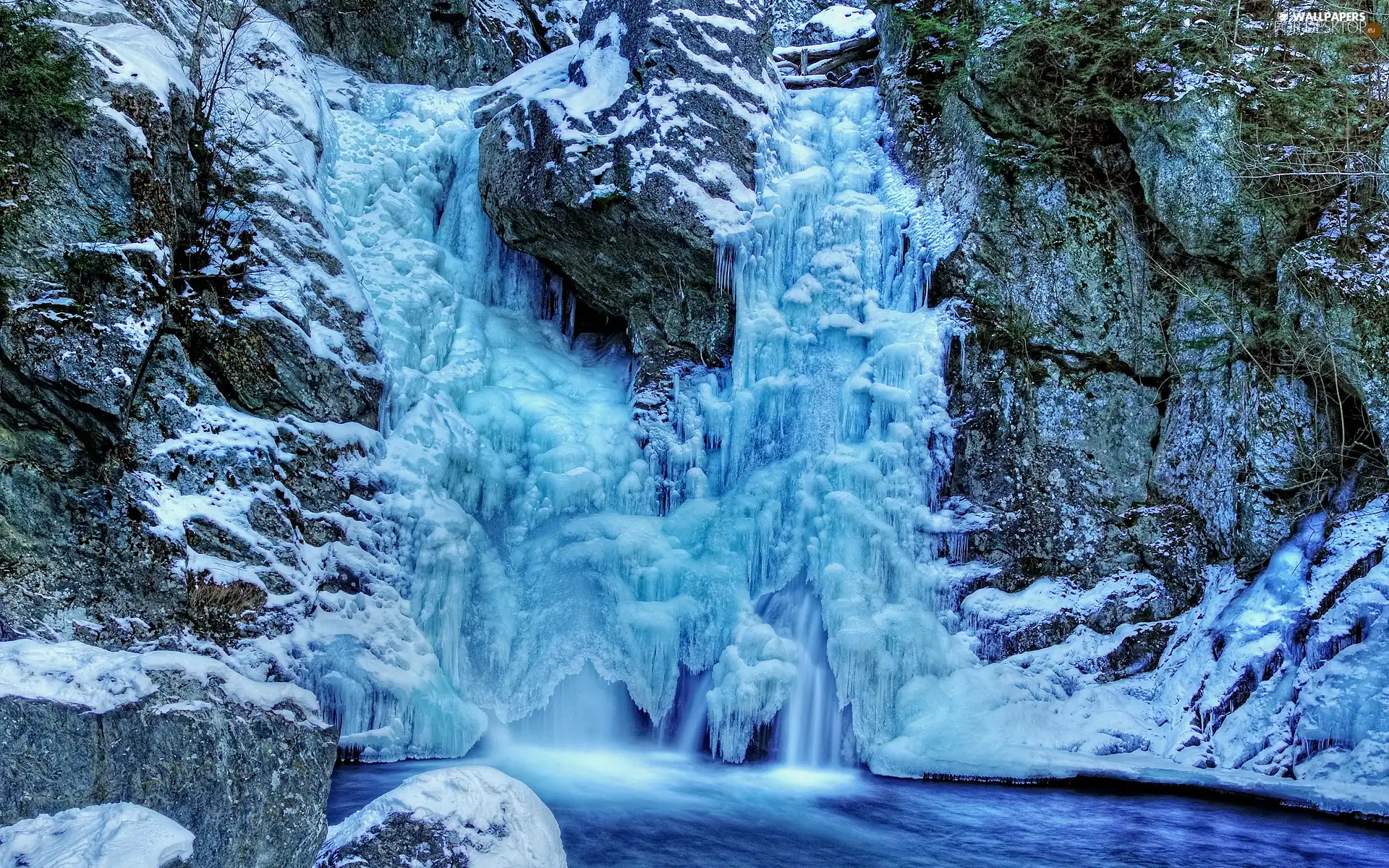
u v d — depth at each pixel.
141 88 8.24
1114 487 10.49
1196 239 10.20
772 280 11.40
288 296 9.45
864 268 11.44
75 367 7.42
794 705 9.70
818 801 8.52
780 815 8.12
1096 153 10.76
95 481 7.63
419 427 10.28
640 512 11.02
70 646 5.23
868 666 9.60
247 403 9.00
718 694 9.67
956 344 10.71
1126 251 10.67
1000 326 10.68
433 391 10.86
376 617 9.10
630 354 12.38
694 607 10.12
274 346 9.19
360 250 11.62
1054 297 10.70
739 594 10.17
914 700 9.53
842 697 9.62
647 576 10.24
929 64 12.05
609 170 11.18
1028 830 7.84
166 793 4.80
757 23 12.09
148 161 8.13
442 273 12.07
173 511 8.04
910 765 9.24
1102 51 10.64
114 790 4.76
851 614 9.77
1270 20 10.23
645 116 11.26
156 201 8.18
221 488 8.45
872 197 11.77
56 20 8.08
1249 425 10.00
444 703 9.10
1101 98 10.64
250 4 11.84
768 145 11.62
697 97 11.34
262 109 10.77
